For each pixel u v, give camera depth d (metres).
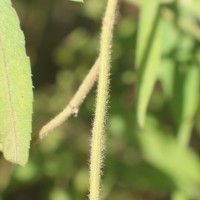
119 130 0.19
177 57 0.18
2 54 0.11
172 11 0.18
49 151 0.21
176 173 0.19
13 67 0.11
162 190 0.20
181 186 0.19
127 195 0.23
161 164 0.19
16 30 0.11
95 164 0.11
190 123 0.18
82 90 0.12
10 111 0.11
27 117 0.11
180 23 0.18
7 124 0.11
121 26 0.21
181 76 0.18
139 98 0.15
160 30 0.16
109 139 0.20
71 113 0.12
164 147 0.19
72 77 0.23
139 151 0.20
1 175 0.20
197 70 0.18
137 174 0.19
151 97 0.22
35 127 0.21
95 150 0.11
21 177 0.20
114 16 0.12
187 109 0.18
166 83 0.18
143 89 0.15
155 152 0.19
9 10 0.11
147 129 0.19
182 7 0.18
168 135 0.19
